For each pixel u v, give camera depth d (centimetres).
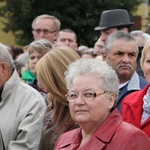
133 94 680
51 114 662
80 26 3591
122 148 501
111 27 1107
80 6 3631
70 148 546
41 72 661
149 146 510
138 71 955
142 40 1010
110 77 523
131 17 3534
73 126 645
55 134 652
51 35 1233
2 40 4241
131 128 512
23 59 1279
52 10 3669
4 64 690
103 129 520
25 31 3725
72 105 521
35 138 670
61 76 654
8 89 688
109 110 533
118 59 779
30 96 691
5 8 3759
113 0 3625
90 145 518
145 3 4162
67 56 670
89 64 526
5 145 672
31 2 3719
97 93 515
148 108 648
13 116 680
